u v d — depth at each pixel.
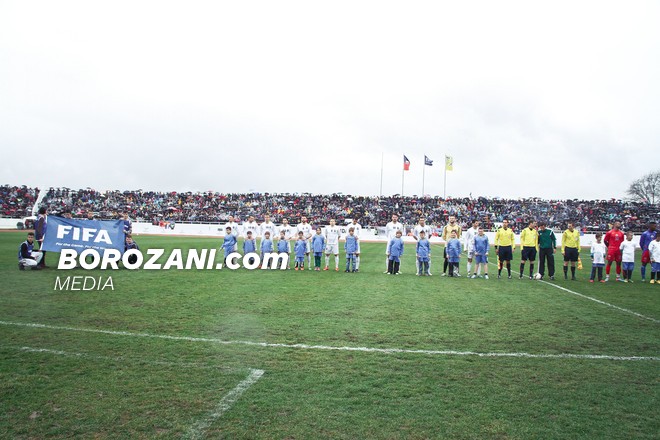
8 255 17.44
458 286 12.52
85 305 8.80
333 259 20.97
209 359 5.65
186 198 57.44
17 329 6.93
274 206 56.28
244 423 3.97
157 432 3.80
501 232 14.99
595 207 53.81
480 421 4.07
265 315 8.16
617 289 12.59
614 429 3.97
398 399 4.52
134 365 5.40
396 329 7.31
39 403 4.32
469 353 6.08
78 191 55.09
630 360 5.90
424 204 57.41
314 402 4.41
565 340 6.82
